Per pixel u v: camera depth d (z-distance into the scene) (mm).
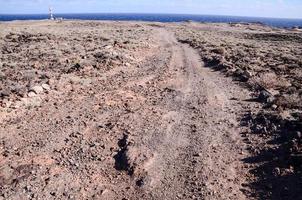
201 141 13188
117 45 40094
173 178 10578
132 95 19797
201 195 9664
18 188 9930
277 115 15148
